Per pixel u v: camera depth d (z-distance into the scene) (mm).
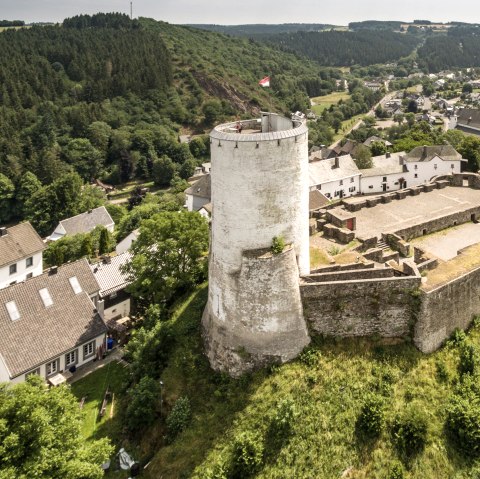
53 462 23188
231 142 27422
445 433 27109
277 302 29344
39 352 38656
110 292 51812
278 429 26906
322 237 44656
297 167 28781
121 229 86688
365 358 29953
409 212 52875
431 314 30297
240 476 26000
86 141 142125
